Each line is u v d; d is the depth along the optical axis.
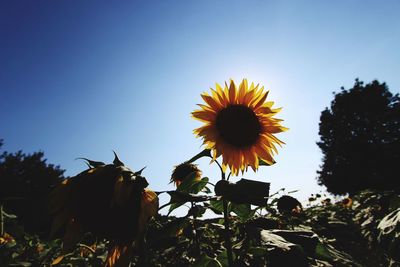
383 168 41.75
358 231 5.95
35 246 3.41
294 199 3.75
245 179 2.02
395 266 3.18
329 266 2.09
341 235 5.30
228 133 3.07
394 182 40.50
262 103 3.20
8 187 36.62
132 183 1.75
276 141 3.16
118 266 1.74
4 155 41.09
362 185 42.03
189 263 2.75
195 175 2.58
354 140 45.06
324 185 45.97
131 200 1.76
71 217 1.82
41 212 1.85
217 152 2.98
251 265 2.30
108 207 1.76
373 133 45.03
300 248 1.82
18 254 3.33
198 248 2.87
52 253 2.93
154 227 2.01
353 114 47.06
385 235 2.76
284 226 3.43
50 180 40.56
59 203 1.83
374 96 46.94
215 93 3.21
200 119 3.11
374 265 4.48
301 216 4.79
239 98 3.20
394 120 44.94
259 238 1.92
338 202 14.34
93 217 1.78
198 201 1.95
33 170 40.50
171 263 2.77
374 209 4.93
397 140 43.31
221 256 2.34
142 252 1.77
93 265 2.84
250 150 3.12
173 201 1.98
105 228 1.77
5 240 3.31
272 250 1.83
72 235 1.80
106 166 1.85
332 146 46.31
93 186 1.79
